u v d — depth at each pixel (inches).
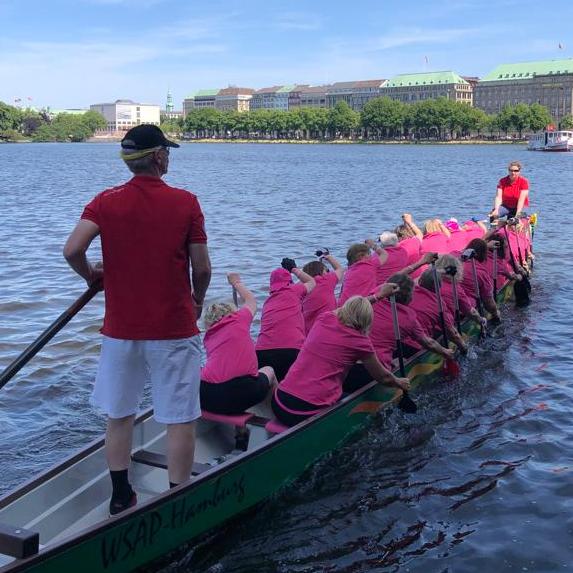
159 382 181.3
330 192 1478.8
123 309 176.2
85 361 362.9
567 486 238.1
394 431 281.7
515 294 479.2
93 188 1604.3
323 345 247.6
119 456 188.2
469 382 335.6
